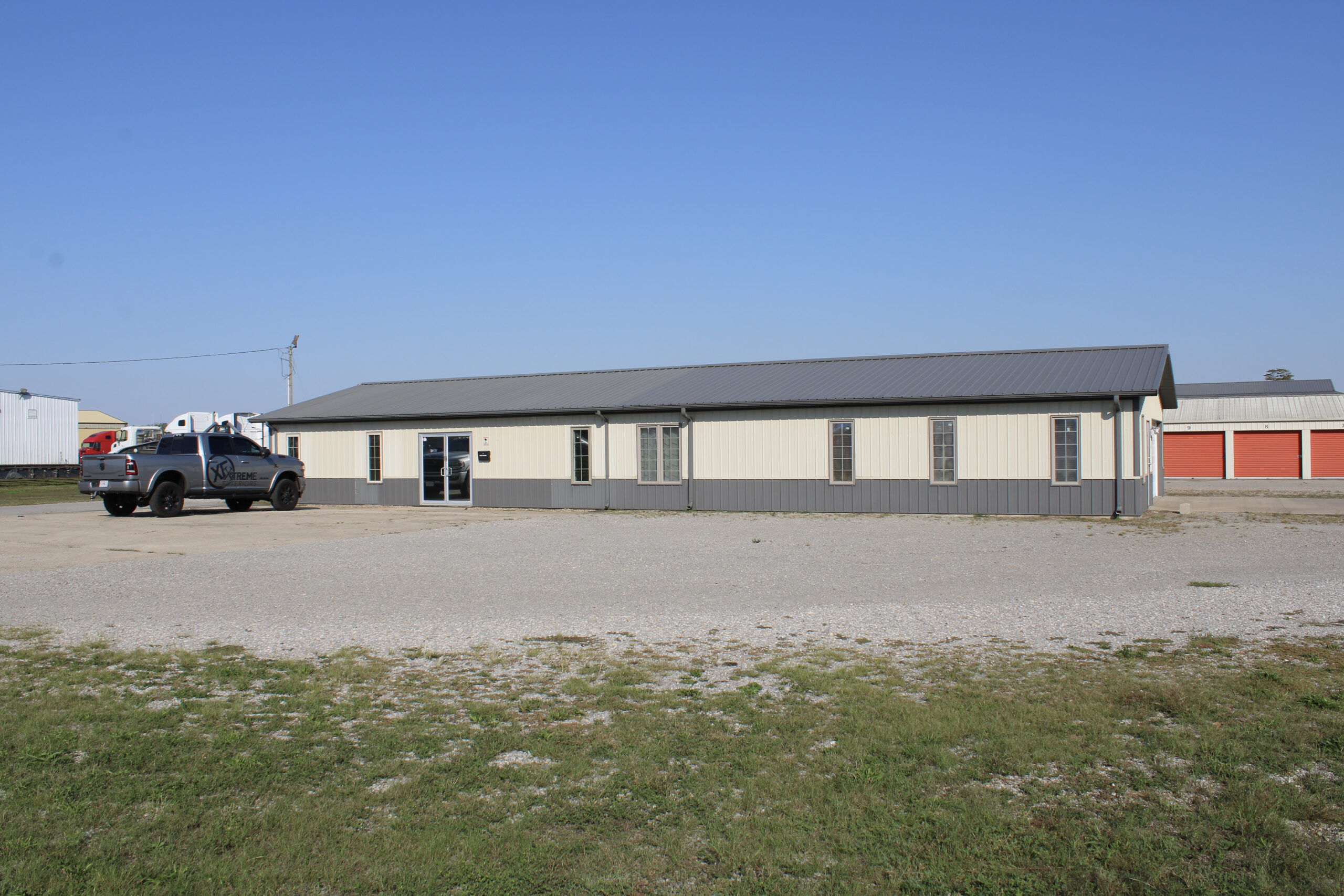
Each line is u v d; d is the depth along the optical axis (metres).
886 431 22.23
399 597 10.84
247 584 11.82
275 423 29.06
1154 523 18.86
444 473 26.97
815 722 5.98
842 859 4.18
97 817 4.60
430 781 5.07
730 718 6.12
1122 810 4.63
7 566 13.66
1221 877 3.98
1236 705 6.21
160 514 22.64
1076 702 6.30
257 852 4.24
